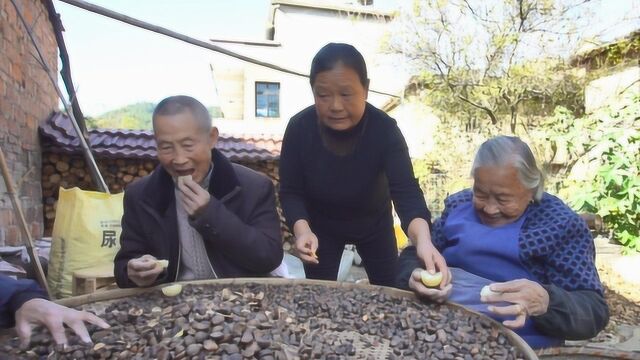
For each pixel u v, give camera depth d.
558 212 1.44
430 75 8.68
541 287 1.25
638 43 7.29
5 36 3.66
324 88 1.70
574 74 8.38
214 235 1.56
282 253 1.80
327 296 1.46
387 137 1.97
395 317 1.30
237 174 1.82
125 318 1.23
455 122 9.05
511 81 8.24
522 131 8.62
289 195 2.10
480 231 1.47
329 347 1.11
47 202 5.72
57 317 1.10
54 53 5.78
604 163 4.58
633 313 3.57
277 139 7.14
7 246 3.09
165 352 1.01
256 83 14.00
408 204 1.86
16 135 4.08
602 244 5.00
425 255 1.41
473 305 1.40
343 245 2.24
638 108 4.77
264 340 1.05
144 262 1.35
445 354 1.10
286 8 13.99
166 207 1.67
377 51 9.56
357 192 2.03
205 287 1.48
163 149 1.53
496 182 1.37
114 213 2.87
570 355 1.24
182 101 1.54
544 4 8.06
